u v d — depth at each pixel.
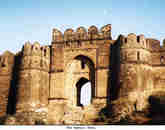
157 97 30.72
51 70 36.72
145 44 32.94
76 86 39.97
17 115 32.78
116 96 32.66
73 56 36.62
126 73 31.39
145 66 32.09
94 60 35.69
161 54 33.47
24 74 34.34
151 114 28.72
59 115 34.25
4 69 38.94
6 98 37.88
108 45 35.44
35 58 34.84
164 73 32.88
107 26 36.03
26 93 33.56
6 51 39.62
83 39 36.59
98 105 33.84
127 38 32.38
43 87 35.28
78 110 34.50
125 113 29.64
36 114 33.06
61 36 37.50
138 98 30.33
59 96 35.62
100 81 34.62
